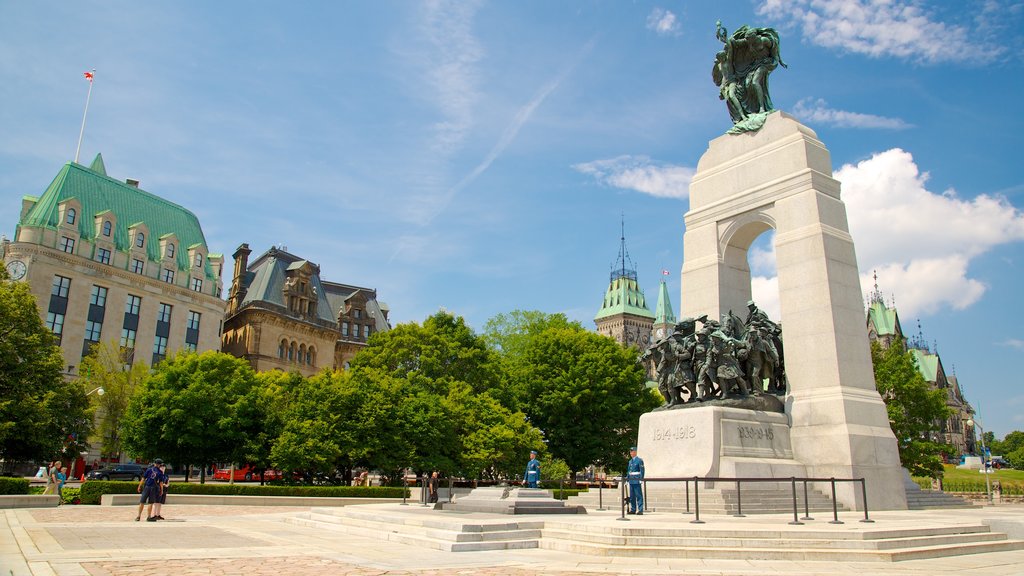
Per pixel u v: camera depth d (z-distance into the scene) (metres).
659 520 21.59
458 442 58.03
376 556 16.75
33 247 83.56
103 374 74.81
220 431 57.31
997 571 15.01
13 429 51.34
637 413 67.12
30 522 26.27
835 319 32.41
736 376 31.58
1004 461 161.00
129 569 13.73
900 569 15.21
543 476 54.09
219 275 105.94
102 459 81.88
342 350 121.12
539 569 14.84
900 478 31.44
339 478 62.09
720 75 41.69
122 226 95.94
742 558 16.70
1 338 54.38
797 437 31.95
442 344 68.31
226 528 24.70
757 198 36.66
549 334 71.00
